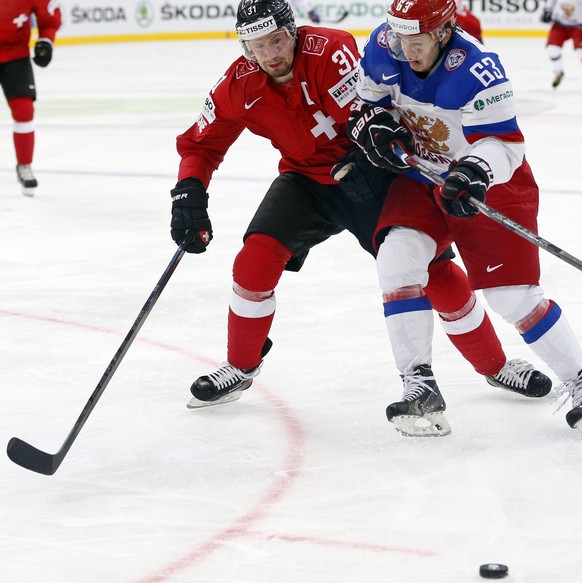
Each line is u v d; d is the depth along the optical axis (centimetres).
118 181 1703
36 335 917
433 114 652
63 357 858
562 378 684
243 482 617
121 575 507
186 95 2878
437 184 646
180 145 741
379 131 652
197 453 664
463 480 611
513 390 749
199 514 574
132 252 1227
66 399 763
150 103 2716
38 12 1556
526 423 701
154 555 527
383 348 873
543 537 537
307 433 694
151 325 947
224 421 720
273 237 709
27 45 1559
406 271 666
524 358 833
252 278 714
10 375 816
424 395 668
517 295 672
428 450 658
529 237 628
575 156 1848
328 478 619
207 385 736
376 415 725
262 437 689
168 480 623
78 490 611
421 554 520
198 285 1080
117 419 726
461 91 631
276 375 813
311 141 700
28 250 1241
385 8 4553
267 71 669
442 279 716
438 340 884
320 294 1039
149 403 756
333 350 870
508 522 554
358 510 574
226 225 1363
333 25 4553
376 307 993
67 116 2492
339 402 753
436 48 630
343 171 682
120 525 562
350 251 1218
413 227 672
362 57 666
